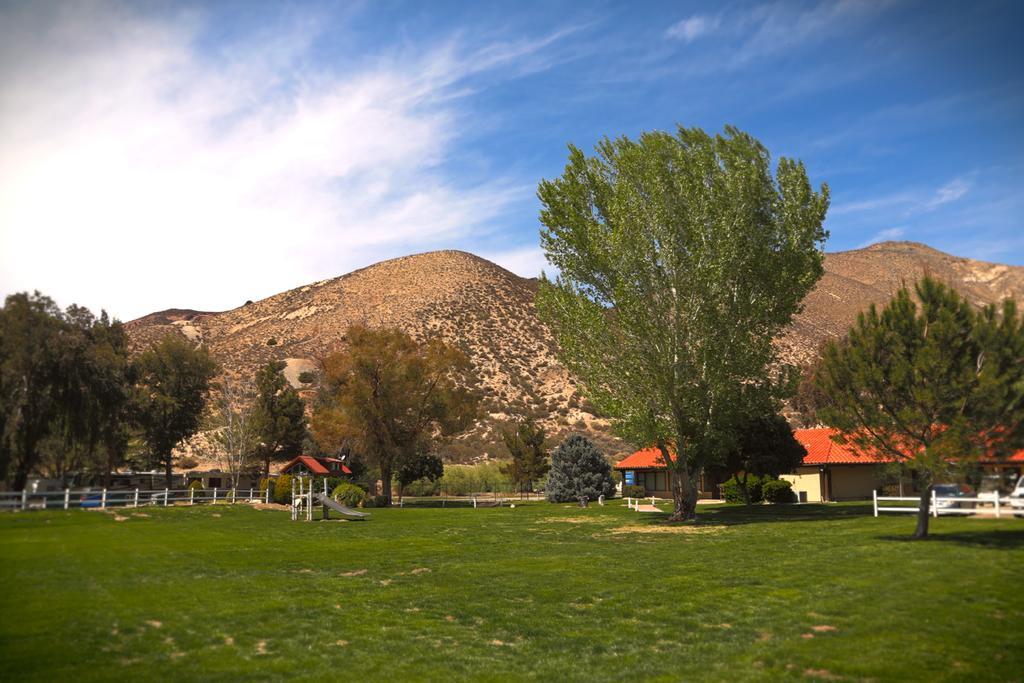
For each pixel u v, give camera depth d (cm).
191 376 6525
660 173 3384
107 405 4428
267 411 7288
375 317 12838
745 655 1209
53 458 5081
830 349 2367
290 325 13475
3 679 1051
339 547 2561
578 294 3559
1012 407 2030
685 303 3328
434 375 5909
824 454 4994
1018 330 2069
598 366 3431
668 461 3447
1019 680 1044
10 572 1867
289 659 1194
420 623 1443
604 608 1555
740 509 4056
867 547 2156
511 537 2884
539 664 1199
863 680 1068
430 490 7200
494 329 12875
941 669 1092
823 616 1398
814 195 3469
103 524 3284
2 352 3819
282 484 4919
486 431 9875
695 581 1789
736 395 3353
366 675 1130
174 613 1455
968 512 2739
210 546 2522
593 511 4297
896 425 2188
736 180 3347
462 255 15950
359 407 5625
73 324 4272
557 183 3634
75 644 1220
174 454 8069
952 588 1540
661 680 1114
